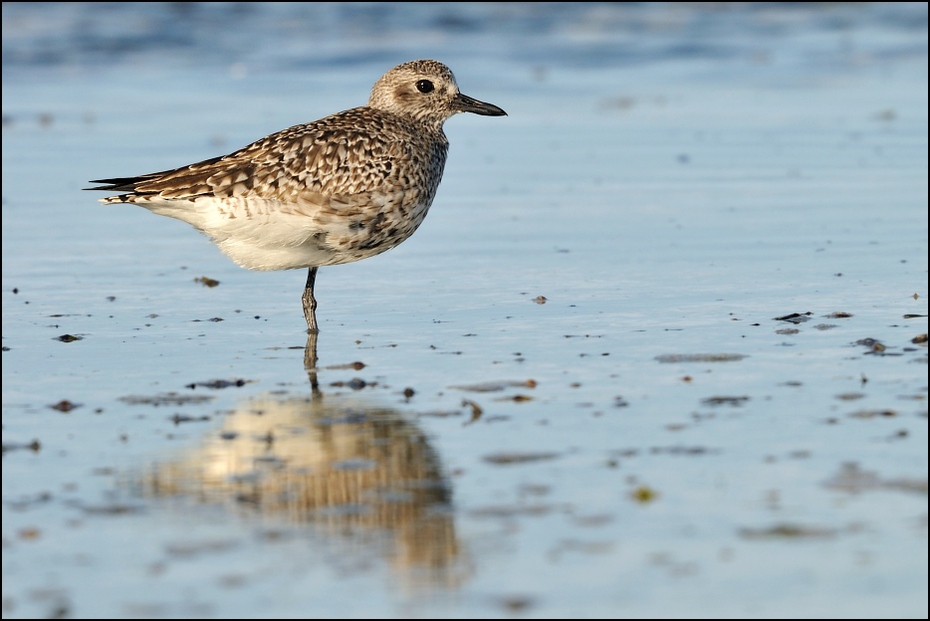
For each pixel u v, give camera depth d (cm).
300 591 857
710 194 2166
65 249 1892
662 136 2600
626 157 2441
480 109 1585
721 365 1309
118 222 2050
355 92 2938
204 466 1069
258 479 1038
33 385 1293
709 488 997
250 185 1405
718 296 1597
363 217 1458
